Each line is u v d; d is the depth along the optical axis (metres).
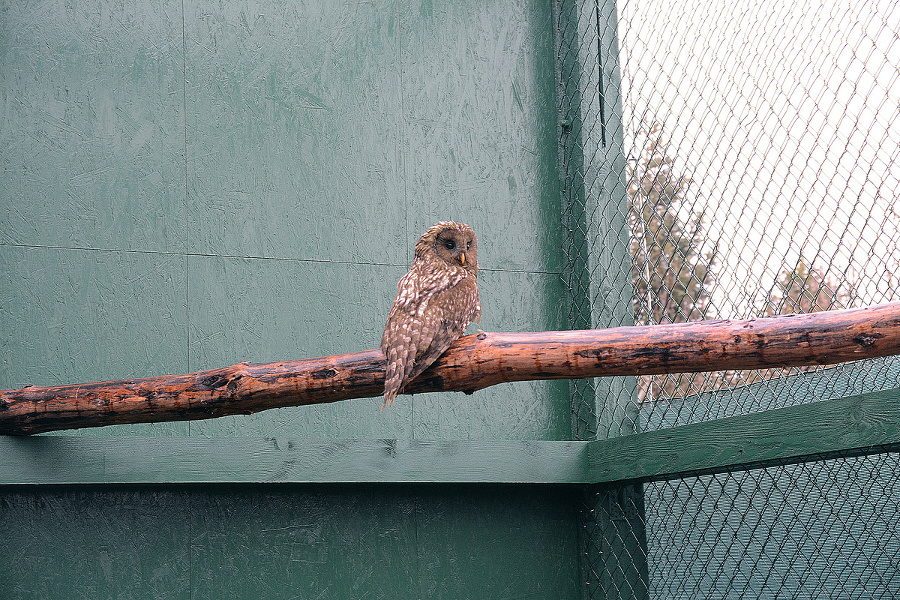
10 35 7.66
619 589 8.86
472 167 9.32
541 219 9.59
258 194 8.39
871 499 7.23
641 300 9.55
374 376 5.49
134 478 6.94
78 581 7.27
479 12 9.65
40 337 7.43
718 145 7.87
